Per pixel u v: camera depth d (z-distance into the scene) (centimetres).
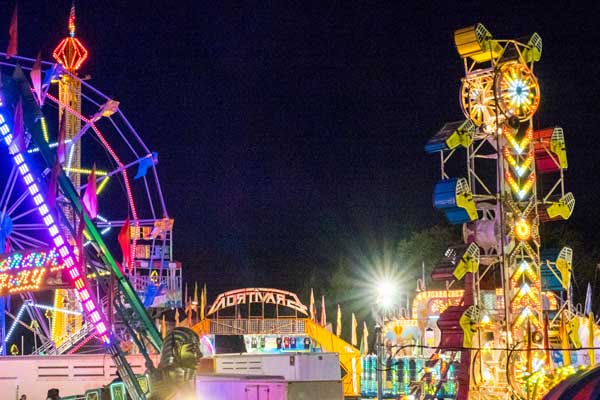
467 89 3064
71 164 5066
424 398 3039
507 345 2755
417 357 4066
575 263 6444
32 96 2267
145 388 2258
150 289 5247
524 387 2767
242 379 1795
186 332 1891
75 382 2980
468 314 2841
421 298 4297
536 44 3069
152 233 5800
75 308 4631
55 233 2119
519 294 2936
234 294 4831
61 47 5100
